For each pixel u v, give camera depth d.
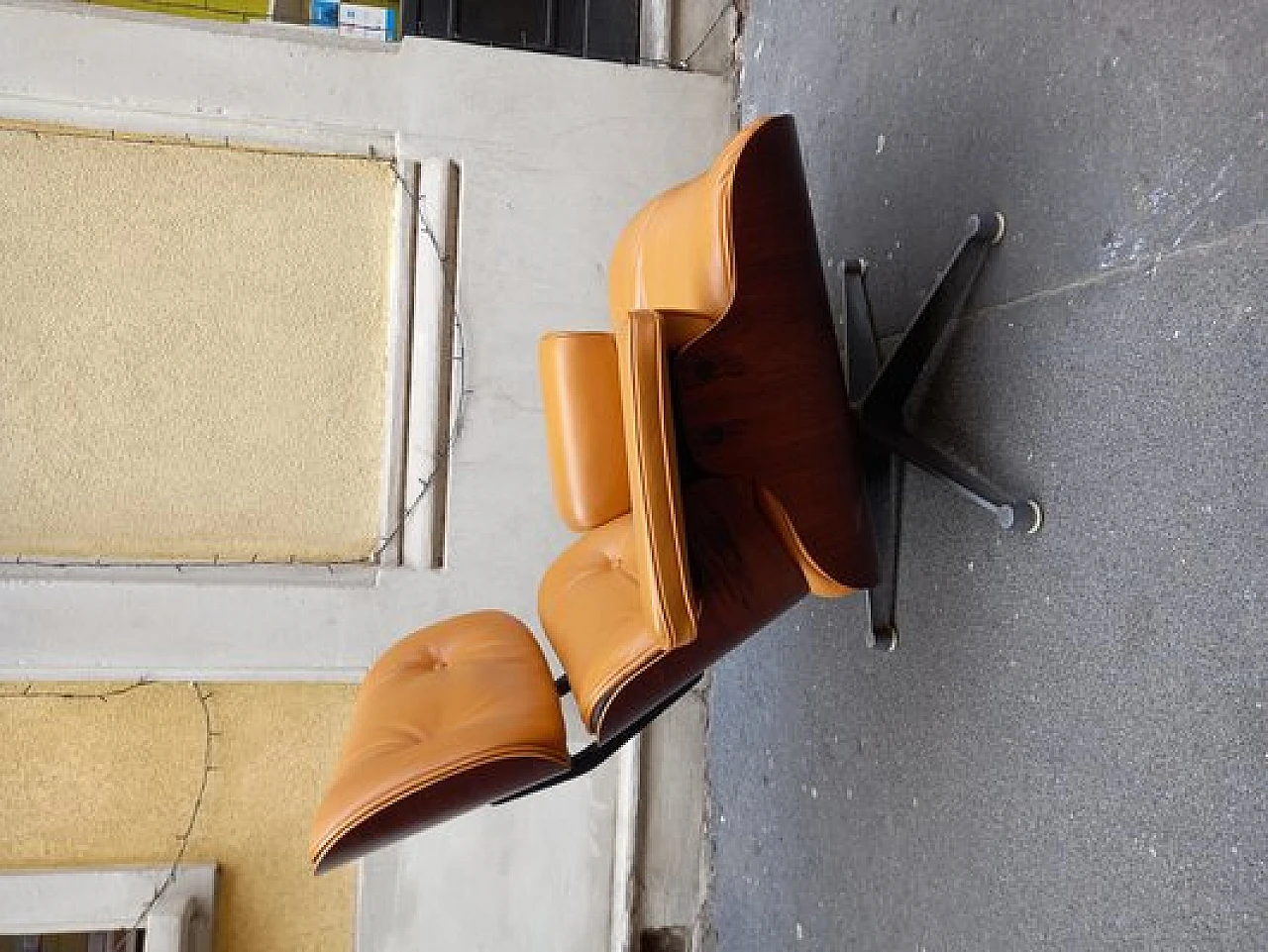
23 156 2.05
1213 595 1.06
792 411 1.29
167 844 2.09
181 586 2.05
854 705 1.76
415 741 1.25
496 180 2.23
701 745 2.35
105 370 2.08
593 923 2.27
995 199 1.44
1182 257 1.12
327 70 2.16
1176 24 1.13
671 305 1.43
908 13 1.67
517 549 2.20
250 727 2.12
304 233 2.17
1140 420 1.17
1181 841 1.09
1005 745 1.38
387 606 2.14
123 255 2.09
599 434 1.61
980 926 1.42
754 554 1.29
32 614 1.99
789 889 1.98
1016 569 1.36
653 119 2.31
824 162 1.97
